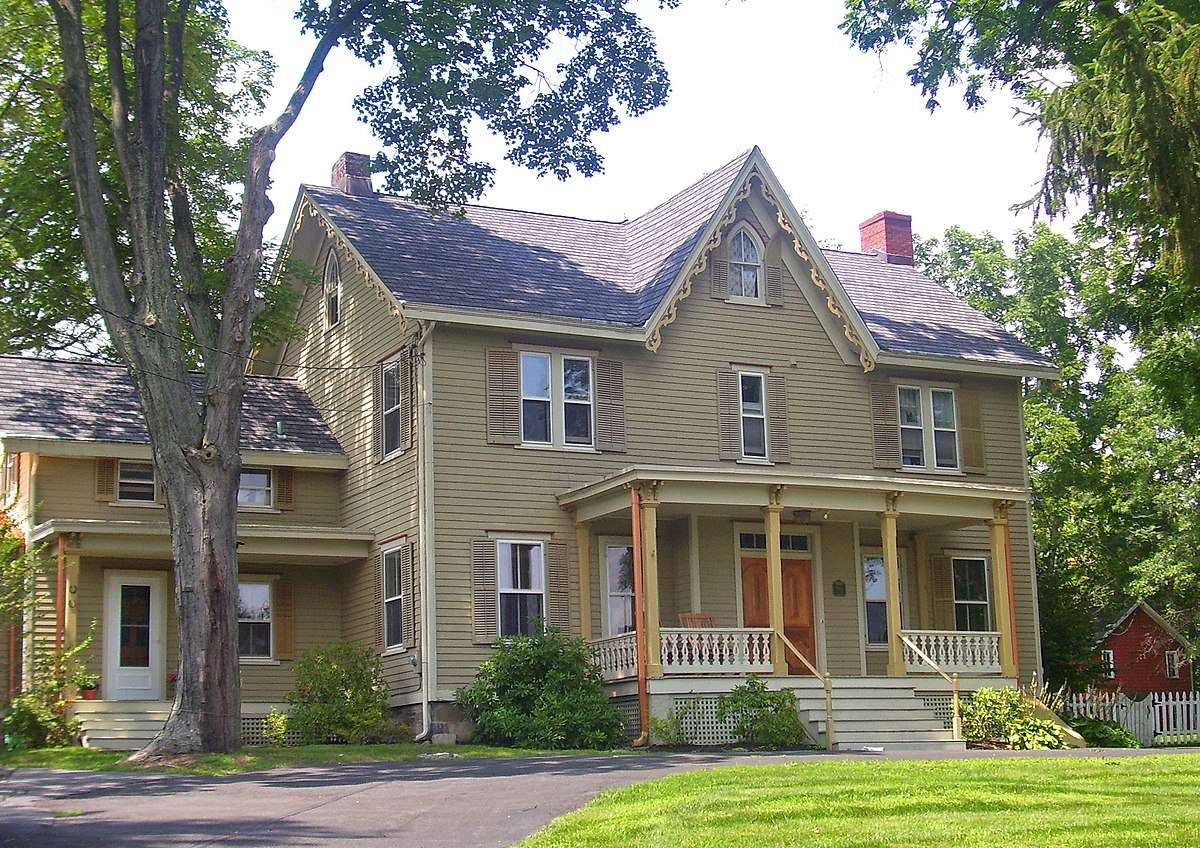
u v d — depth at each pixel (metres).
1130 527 44.75
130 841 12.46
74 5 23.27
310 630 29.17
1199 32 18.56
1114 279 30.62
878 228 38.06
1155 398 32.72
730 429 29.52
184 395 22.39
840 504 26.84
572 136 28.00
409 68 25.80
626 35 27.58
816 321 31.03
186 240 23.86
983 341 33.50
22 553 27.12
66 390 28.81
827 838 11.34
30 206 28.84
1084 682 34.94
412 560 26.64
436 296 26.89
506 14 26.27
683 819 12.31
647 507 25.02
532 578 27.09
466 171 27.83
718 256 30.17
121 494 27.80
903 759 18.36
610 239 32.66
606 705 24.91
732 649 26.81
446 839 12.23
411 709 26.19
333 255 31.38
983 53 27.41
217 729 21.39
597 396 28.33
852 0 28.39
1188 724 31.53
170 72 24.67
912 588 31.19
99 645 27.02
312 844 12.09
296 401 31.61
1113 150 19.03
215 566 21.80
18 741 23.84
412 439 27.02
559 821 12.78
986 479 32.47
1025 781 14.82
